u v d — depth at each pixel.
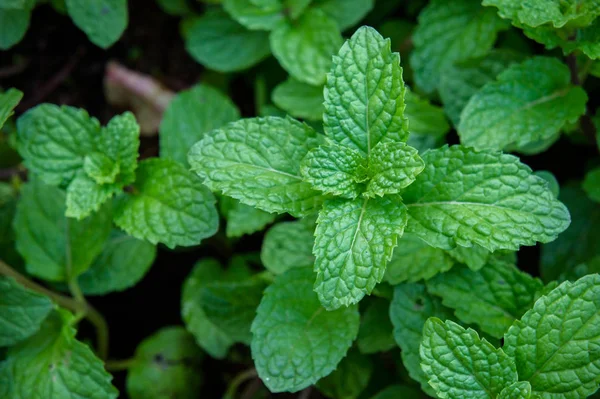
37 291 0.41
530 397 0.36
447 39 0.43
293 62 0.43
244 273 0.44
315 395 0.44
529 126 0.39
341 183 0.36
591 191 0.42
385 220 0.36
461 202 0.36
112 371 0.45
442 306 0.39
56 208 0.42
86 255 0.42
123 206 0.39
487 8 0.43
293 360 0.38
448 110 0.42
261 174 0.37
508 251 0.39
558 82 0.40
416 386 0.41
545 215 0.36
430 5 0.43
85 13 0.43
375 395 0.40
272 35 0.44
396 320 0.38
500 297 0.38
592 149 0.45
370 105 0.36
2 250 0.43
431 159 0.37
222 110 0.43
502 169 0.36
